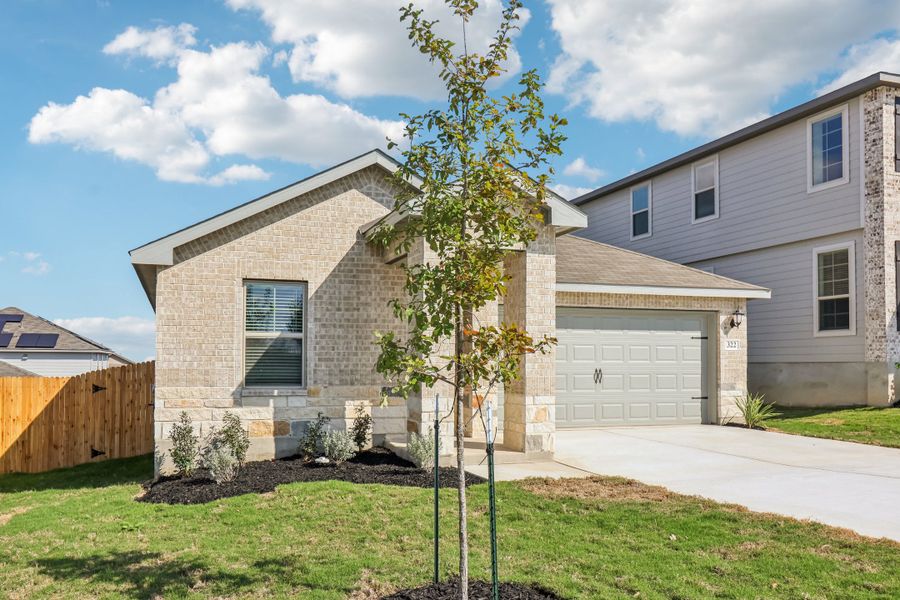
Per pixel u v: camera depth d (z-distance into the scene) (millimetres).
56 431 14578
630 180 23859
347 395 11883
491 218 5273
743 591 5254
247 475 10078
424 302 5141
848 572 5637
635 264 16594
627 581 5504
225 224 11289
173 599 5500
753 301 19406
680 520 7195
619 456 11484
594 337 15258
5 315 31391
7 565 6590
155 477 10898
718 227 20391
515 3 5289
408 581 5652
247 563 6301
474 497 8398
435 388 10727
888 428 13586
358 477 9625
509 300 12039
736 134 19375
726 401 15945
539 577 5609
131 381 15016
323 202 12016
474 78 5336
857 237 16422
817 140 17438
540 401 11367
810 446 12477
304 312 11898
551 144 5352
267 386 11656
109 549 6961
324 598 5352
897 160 15914
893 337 15789
